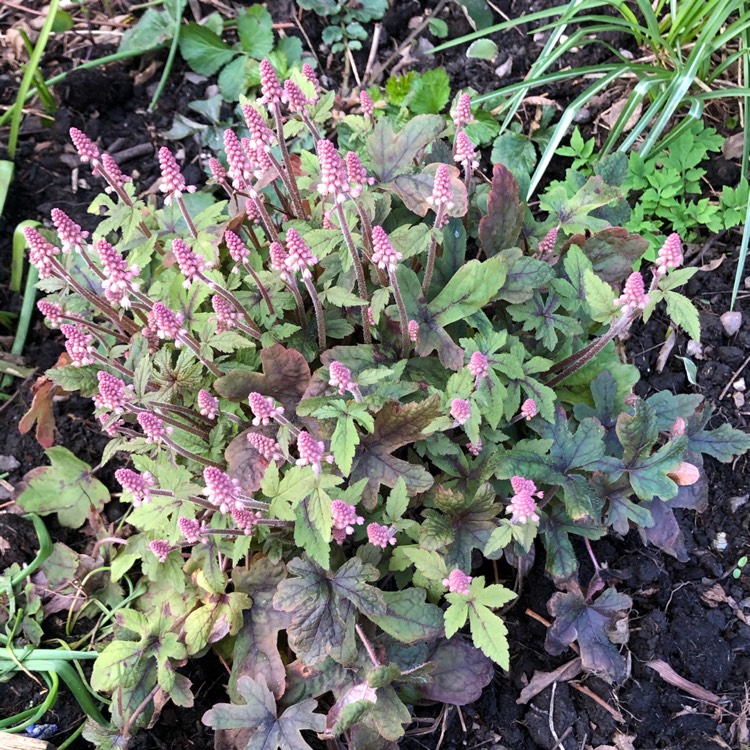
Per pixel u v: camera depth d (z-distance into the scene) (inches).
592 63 29.4
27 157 29.6
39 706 21.1
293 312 21.6
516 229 22.0
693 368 24.3
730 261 25.9
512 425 21.6
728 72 28.5
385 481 19.1
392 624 18.3
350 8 31.1
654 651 20.4
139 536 21.7
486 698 20.3
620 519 19.7
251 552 20.6
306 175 23.5
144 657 19.4
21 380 26.6
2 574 23.5
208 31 30.6
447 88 27.6
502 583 21.5
